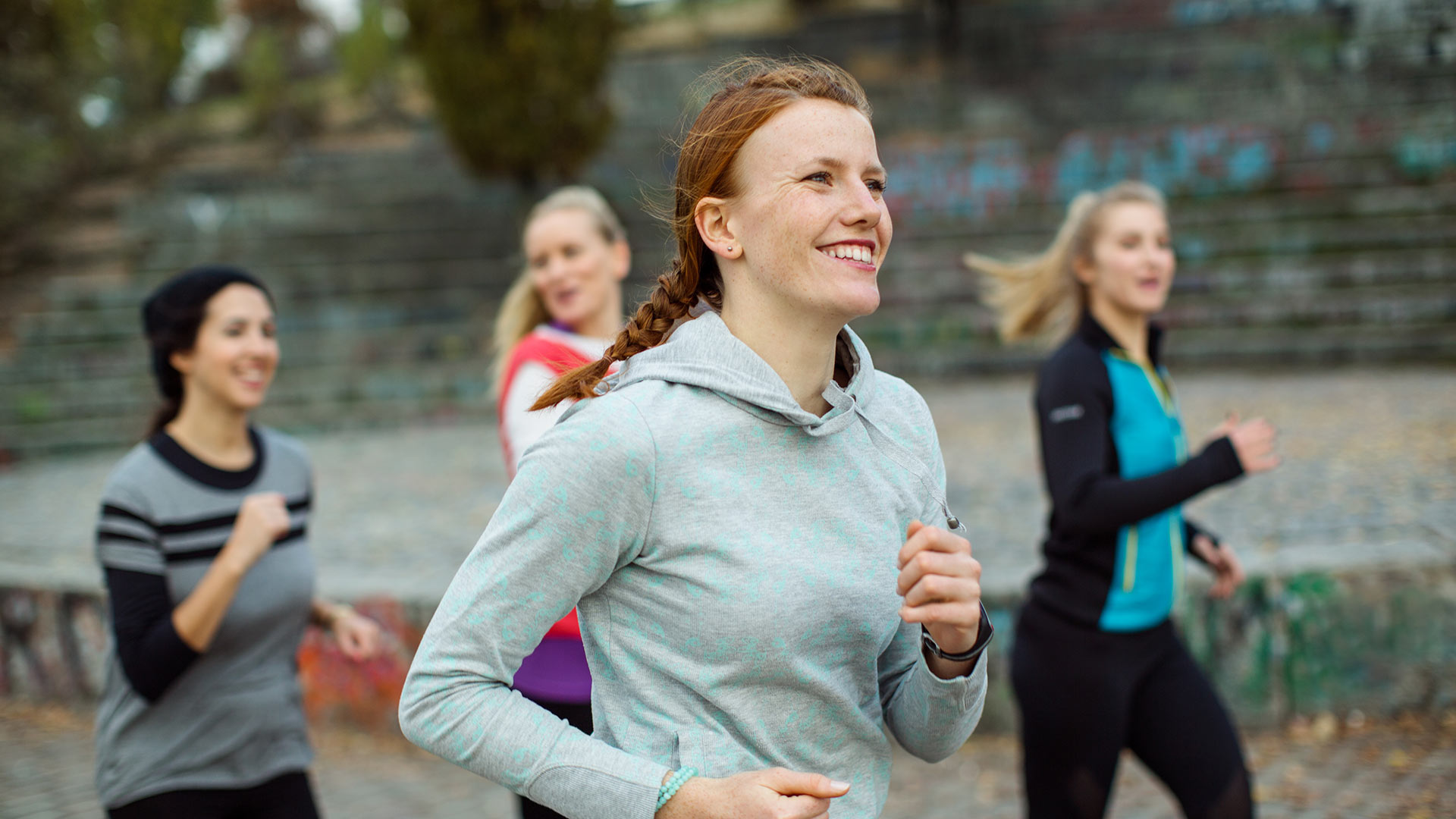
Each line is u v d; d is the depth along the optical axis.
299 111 17.81
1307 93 14.64
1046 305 3.02
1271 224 12.49
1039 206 13.81
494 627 1.36
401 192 15.12
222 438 2.52
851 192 1.37
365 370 12.20
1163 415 2.59
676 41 18.81
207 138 18.25
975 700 1.48
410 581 4.89
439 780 4.27
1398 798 3.47
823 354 1.44
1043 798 2.56
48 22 16.31
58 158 15.99
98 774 2.34
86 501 8.12
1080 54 16.38
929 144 14.99
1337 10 15.48
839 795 1.28
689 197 1.46
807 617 1.35
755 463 1.37
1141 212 2.67
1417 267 11.38
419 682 1.38
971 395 10.47
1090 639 2.49
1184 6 16.31
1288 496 5.49
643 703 1.40
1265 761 3.83
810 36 17.77
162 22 19.02
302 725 2.53
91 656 5.17
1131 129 14.51
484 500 7.25
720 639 1.34
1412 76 14.49
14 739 4.86
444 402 11.69
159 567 2.33
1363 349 10.51
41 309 12.74
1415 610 4.03
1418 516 4.80
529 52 12.08
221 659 2.37
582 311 2.98
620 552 1.36
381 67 18.66
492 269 13.53
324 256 13.98
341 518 6.91
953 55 16.94
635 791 1.30
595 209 3.04
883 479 1.48
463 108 12.35
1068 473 2.46
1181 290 11.83
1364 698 4.04
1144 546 2.50
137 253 14.02
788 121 1.37
